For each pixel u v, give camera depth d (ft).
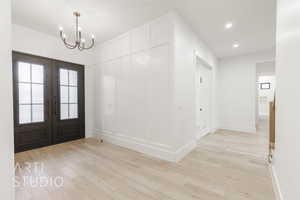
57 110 11.76
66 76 12.38
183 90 9.05
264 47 13.79
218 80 17.56
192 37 10.21
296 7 3.55
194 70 10.54
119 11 8.13
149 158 8.73
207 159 8.59
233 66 16.71
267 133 15.20
